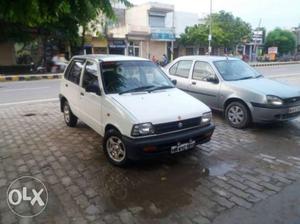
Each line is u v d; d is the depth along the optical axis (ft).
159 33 110.11
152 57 105.19
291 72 76.69
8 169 14.60
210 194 12.17
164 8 112.06
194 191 12.44
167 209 11.11
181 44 120.67
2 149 17.35
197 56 25.18
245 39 134.21
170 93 16.42
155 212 10.91
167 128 13.80
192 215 10.71
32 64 75.61
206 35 113.19
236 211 10.93
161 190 12.54
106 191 12.44
